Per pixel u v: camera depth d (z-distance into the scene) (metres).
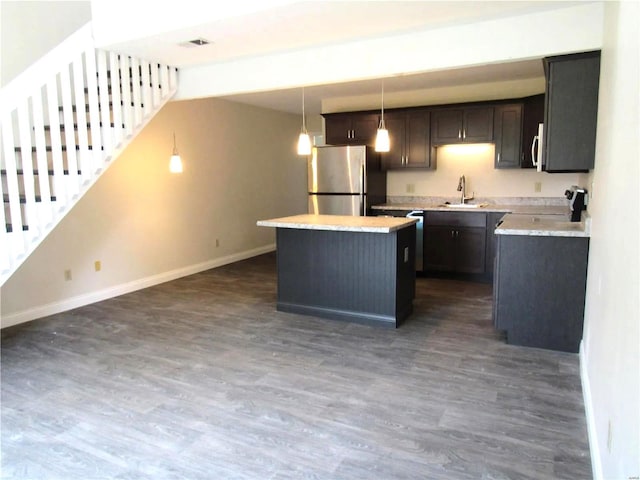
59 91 4.29
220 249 6.89
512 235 3.44
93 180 3.78
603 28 2.93
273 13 3.04
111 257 5.17
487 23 3.27
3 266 3.16
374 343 3.64
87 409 2.66
